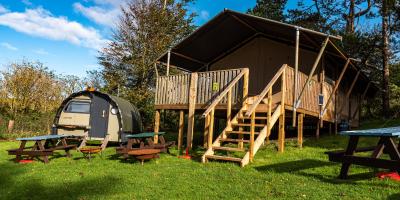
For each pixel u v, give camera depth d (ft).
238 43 45.47
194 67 51.29
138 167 26.78
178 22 78.89
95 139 43.62
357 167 24.06
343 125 47.62
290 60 41.81
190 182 21.50
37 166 28.68
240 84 34.50
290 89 33.55
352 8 73.31
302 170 24.04
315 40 36.11
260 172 23.90
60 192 20.22
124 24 76.38
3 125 60.54
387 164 19.08
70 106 44.91
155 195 19.11
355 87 57.62
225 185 20.70
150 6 76.64
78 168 27.14
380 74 65.57
